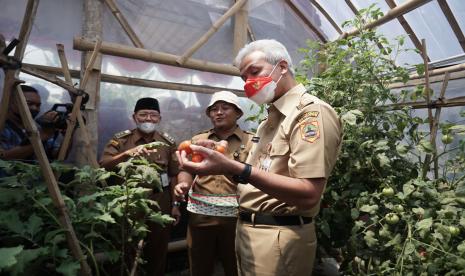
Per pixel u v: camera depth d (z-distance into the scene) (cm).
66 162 279
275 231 142
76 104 168
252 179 120
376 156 215
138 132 263
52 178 127
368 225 212
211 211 228
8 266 98
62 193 162
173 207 268
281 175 132
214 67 334
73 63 287
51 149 208
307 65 294
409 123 251
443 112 320
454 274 166
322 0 381
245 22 367
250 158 163
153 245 255
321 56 290
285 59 147
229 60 373
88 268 136
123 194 166
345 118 208
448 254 169
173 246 321
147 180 159
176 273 323
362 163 225
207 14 351
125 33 313
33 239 135
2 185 145
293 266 141
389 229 203
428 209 185
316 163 122
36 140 122
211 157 119
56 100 281
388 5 327
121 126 314
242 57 151
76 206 157
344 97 253
